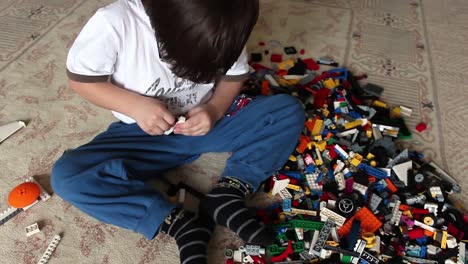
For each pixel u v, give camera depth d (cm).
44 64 128
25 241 88
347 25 153
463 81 133
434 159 109
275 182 99
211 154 108
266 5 159
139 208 82
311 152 105
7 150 104
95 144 91
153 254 88
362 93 124
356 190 97
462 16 161
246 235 83
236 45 67
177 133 92
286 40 145
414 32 152
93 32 76
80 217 93
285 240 89
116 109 86
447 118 121
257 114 99
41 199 95
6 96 117
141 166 93
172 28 65
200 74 70
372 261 85
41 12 147
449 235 89
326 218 92
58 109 115
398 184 99
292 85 123
